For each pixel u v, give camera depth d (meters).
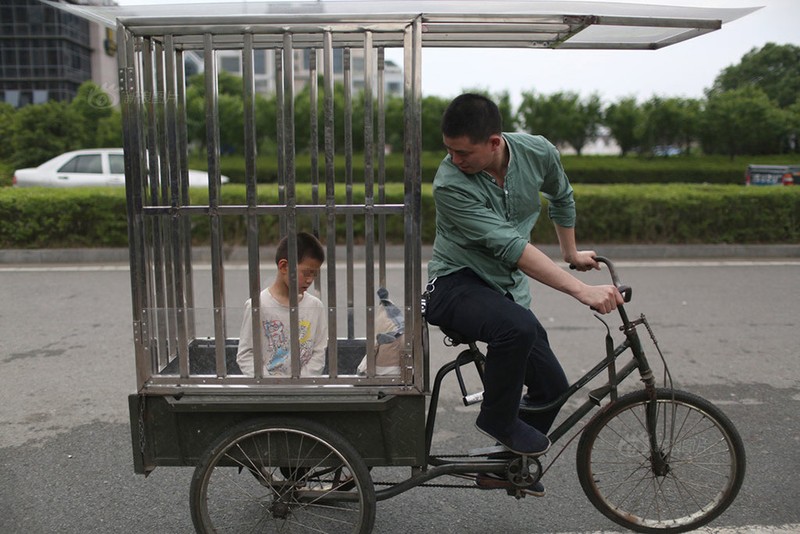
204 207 2.28
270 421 2.31
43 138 17.83
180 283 2.58
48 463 3.31
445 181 2.35
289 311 2.31
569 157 20.94
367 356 2.31
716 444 2.70
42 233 8.69
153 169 2.35
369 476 2.36
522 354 2.27
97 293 6.76
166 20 2.18
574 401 4.14
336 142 11.75
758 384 4.34
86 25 29.77
